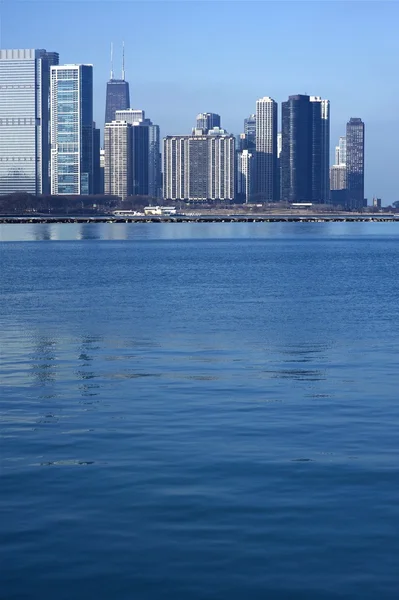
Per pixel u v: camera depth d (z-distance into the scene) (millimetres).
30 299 73750
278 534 17297
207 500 19328
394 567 15812
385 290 82312
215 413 28406
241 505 18969
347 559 16141
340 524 17797
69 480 20922
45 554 16469
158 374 36250
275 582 15305
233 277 102062
